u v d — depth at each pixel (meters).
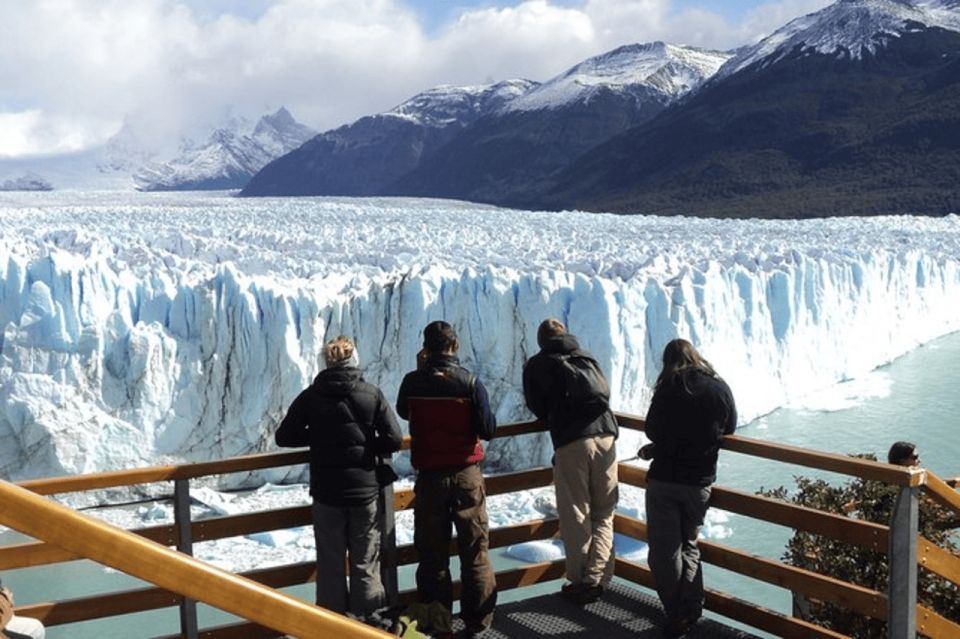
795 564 6.93
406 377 5.22
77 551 2.19
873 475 4.14
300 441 5.00
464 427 5.08
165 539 4.78
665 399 5.04
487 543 5.14
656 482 5.08
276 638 4.96
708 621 5.26
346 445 4.86
